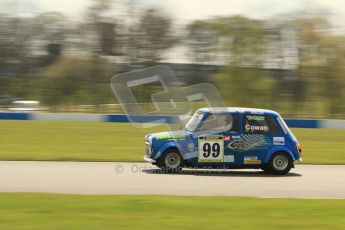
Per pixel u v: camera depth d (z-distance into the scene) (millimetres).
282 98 133375
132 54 153000
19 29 151875
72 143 59719
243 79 136125
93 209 22969
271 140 37781
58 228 19172
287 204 25594
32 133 71125
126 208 23391
